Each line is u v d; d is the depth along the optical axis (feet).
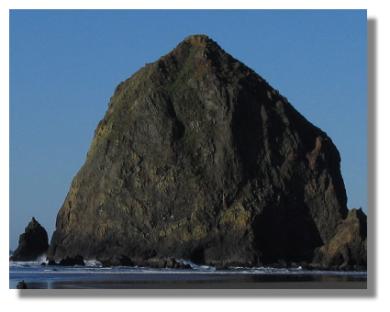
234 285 499.92
